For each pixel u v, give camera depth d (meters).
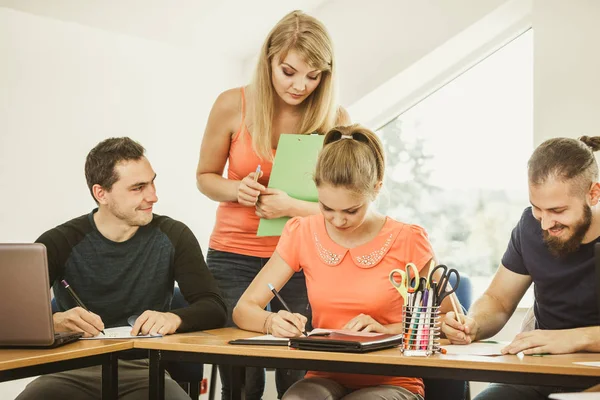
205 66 3.99
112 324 2.46
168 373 2.42
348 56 3.90
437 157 4.00
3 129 3.13
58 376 2.23
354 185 2.03
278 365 1.84
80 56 3.40
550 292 2.14
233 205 2.71
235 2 3.68
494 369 1.62
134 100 3.64
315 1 3.93
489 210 3.90
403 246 2.17
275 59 2.49
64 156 3.36
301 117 2.63
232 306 2.67
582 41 3.12
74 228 2.49
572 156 1.96
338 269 2.19
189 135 3.92
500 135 3.87
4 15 3.13
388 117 4.08
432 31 3.64
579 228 1.99
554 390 1.98
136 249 2.50
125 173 2.42
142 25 3.59
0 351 1.86
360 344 1.77
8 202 3.15
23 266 1.88
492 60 3.83
